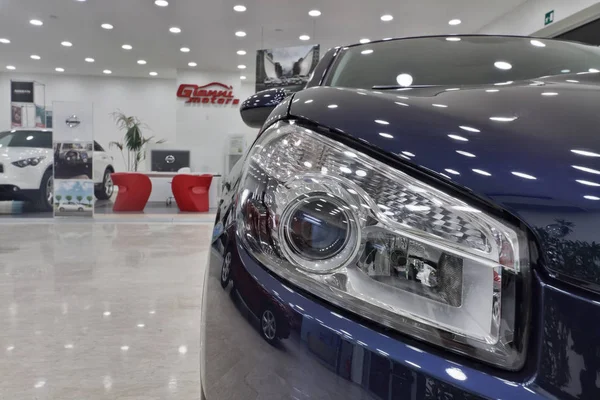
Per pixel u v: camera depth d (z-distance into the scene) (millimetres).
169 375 1277
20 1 6090
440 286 364
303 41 7875
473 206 362
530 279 329
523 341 322
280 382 389
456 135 404
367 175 410
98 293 2100
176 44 8109
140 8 6316
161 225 5004
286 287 404
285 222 427
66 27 7195
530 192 344
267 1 6020
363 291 382
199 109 10102
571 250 314
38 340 1524
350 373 354
